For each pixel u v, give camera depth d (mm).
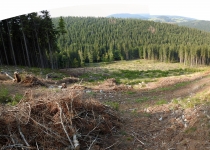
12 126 5168
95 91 13383
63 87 13625
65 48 83125
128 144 5688
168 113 7441
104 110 7207
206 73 20406
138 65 66625
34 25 32250
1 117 5348
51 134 5062
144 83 18438
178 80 18188
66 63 57594
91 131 5691
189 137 5230
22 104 6242
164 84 17062
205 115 5777
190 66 71000
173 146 5164
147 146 5512
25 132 5086
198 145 4766
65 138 5027
